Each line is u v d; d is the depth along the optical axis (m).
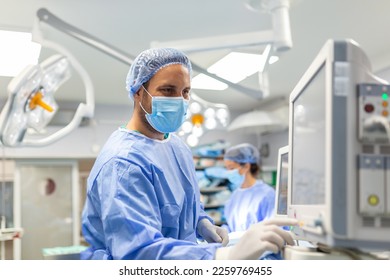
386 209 0.67
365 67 0.72
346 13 2.54
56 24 1.96
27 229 4.88
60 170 5.12
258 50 2.89
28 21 2.47
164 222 1.11
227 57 3.07
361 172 0.68
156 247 0.90
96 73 3.78
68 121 4.92
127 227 0.94
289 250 0.84
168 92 1.21
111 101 5.16
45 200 5.00
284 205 1.38
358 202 0.67
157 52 1.24
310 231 0.78
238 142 6.09
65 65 2.05
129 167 1.04
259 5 1.85
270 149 5.91
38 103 1.94
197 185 1.35
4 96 4.56
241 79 3.80
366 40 3.02
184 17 2.53
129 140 1.17
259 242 0.80
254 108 5.76
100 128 5.32
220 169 5.21
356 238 0.67
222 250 0.88
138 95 1.27
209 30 2.74
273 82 4.25
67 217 5.07
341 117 0.69
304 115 0.90
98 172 1.08
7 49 2.88
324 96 0.74
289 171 1.03
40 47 2.85
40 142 1.95
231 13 2.48
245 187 3.35
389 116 0.68
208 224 1.36
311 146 0.83
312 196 0.80
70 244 5.02
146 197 1.02
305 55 3.35
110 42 2.93
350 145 0.68
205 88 4.34
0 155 4.75
